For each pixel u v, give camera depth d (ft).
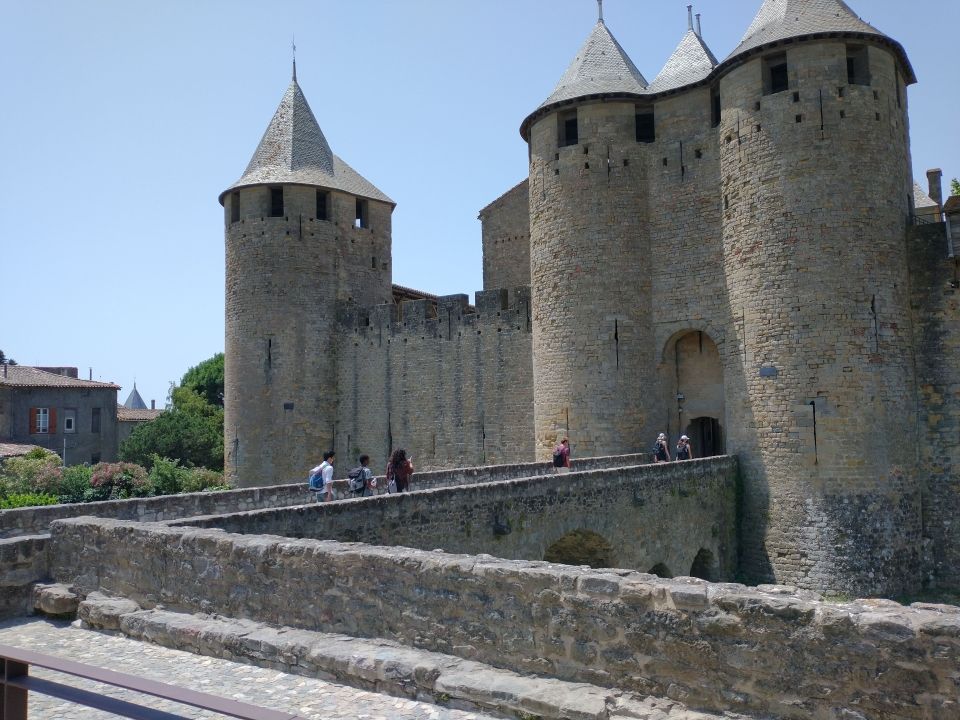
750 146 78.43
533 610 21.86
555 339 90.48
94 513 42.24
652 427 87.51
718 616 19.17
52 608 31.68
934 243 76.23
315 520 35.91
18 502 84.48
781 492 74.23
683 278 86.89
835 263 73.41
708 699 19.13
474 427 107.04
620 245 88.69
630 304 88.22
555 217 91.35
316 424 118.93
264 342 117.80
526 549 48.11
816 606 18.22
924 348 76.18
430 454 111.14
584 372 88.07
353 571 25.26
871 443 71.82
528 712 20.12
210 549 28.63
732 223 80.64
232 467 118.83
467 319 109.09
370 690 22.66
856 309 72.95
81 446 172.35
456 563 23.43
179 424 159.22
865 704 17.29
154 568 30.30
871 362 72.69
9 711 17.01
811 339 73.46
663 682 19.79
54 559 33.76
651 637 20.04
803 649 18.11
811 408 73.00
